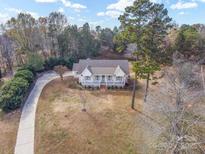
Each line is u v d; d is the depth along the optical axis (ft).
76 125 85.81
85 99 113.80
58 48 210.79
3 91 108.47
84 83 137.18
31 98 118.01
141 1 82.48
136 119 84.38
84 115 94.07
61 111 99.45
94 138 76.43
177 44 132.46
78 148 71.72
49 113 98.32
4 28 184.96
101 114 94.68
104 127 83.30
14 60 187.93
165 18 85.81
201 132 43.50
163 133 45.70
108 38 249.96
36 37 194.39
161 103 49.70
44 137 79.56
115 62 146.61
